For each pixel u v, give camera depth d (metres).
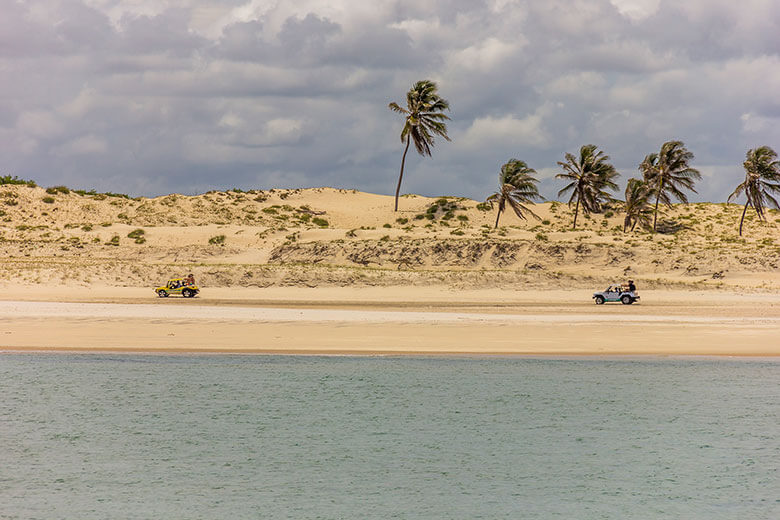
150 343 59.19
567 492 31.48
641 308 87.50
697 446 37.25
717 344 60.22
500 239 146.25
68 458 35.16
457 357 55.53
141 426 39.91
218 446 37.03
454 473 33.47
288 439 37.94
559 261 137.12
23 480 32.41
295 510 29.42
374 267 136.12
